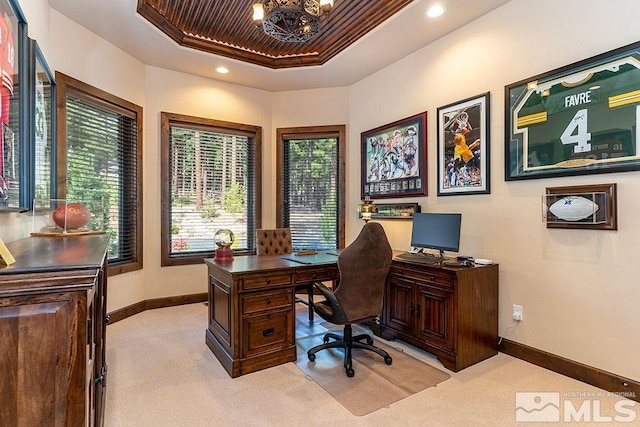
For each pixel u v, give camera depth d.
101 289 1.60
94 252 1.18
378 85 4.21
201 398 2.13
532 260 2.63
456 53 3.21
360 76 4.38
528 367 2.56
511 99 2.75
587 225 2.31
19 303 0.78
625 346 2.16
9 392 0.77
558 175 2.46
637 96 2.09
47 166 2.43
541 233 2.58
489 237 2.93
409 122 3.73
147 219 4.04
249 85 4.69
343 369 2.53
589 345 2.32
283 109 4.91
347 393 2.20
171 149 4.26
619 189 2.18
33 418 0.79
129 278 3.78
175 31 3.41
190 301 4.30
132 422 1.88
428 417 1.94
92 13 2.96
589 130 2.30
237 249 4.72
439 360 2.67
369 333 3.33
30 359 0.79
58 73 2.94
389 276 3.13
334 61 3.93
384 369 2.54
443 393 2.20
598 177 2.27
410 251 3.62
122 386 2.26
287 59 4.10
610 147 2.21
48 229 2.29
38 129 2.16
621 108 2.16
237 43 3.84
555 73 2.48
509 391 2.22
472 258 2.83
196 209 4.44
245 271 2.46
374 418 1.93
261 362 2.52
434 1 2.77
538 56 2.59
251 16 3.28
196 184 4.44
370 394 2.18
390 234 3.97
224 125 4.54
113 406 2.03
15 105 1.64
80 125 3.24
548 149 2.52
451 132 3.26
